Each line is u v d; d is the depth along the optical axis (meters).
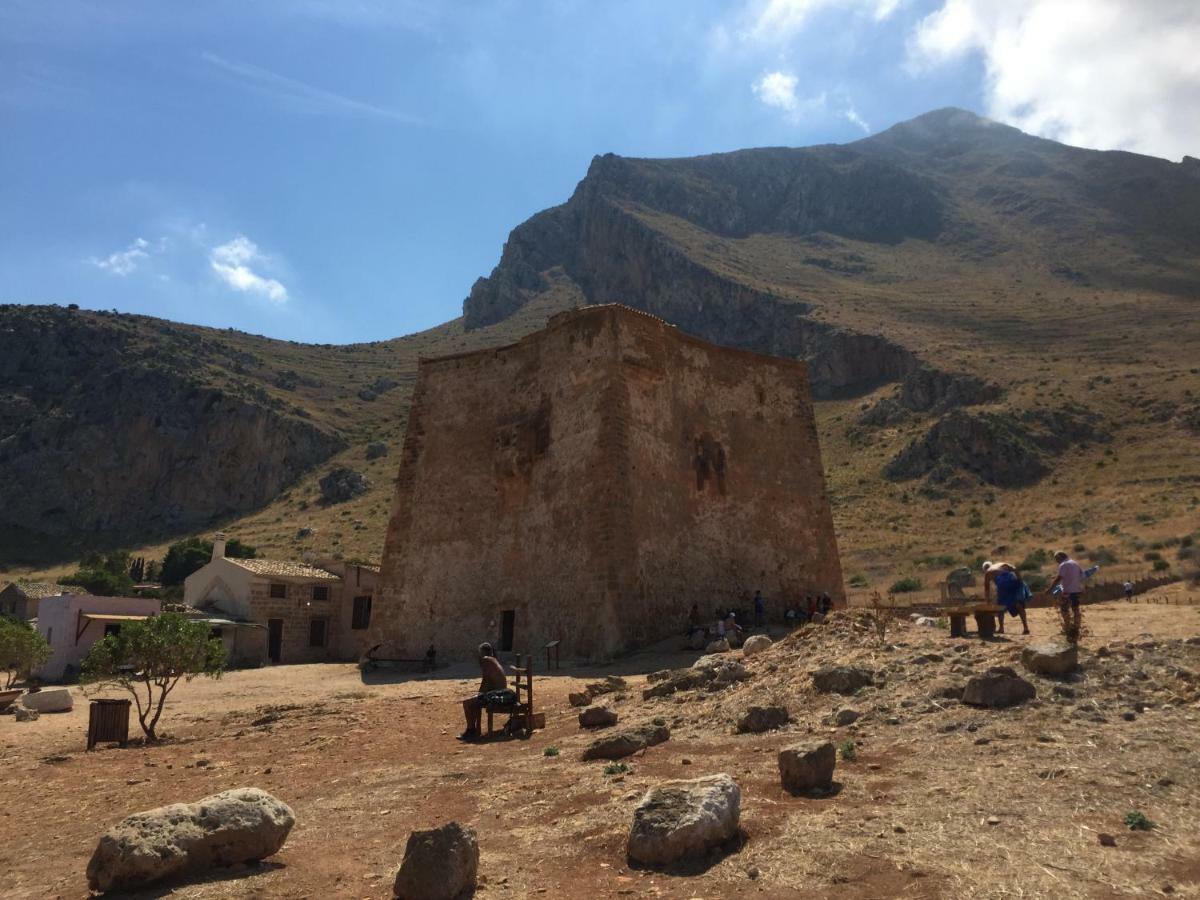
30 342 150.50
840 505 99.94
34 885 8.20
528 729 14.51
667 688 15.34
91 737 18.45
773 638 27.45
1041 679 11.05
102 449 136.25
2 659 36.16
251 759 14.73
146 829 7.67
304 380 163.75
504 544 32.25
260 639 47.88
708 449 33.41
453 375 36.56
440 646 32.78
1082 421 102.00
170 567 94.81
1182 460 88.75
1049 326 139.00
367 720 17.72
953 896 6.05
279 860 8.24
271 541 107.00
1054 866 6.38
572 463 30.42
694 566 31.14
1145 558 60.47
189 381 142.88
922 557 79.19
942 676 11.93
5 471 133.75
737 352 36.03
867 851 7.01
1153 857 6.39
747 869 6.94
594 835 8.18
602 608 27.69
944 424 105.38
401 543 35.38
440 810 9.83
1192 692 10.01
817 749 8.88
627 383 30.39
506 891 7.01
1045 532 79.06
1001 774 8.52
